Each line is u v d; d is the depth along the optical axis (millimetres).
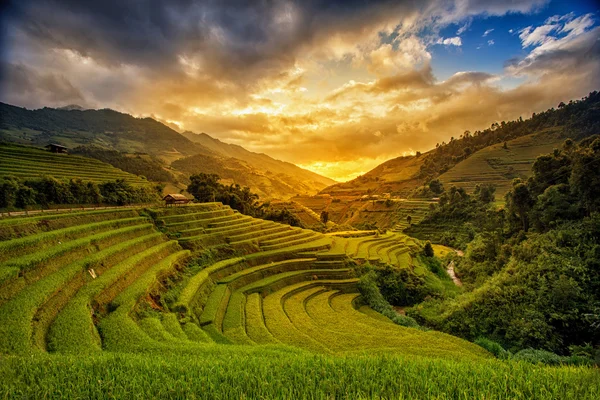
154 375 9898
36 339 16109
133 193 61781
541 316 28047
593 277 29312
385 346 25391
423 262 68688
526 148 152750
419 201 137125
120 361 11320
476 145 196250
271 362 11969
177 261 36250
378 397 8469
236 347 18609
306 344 25266
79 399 8258
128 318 21438
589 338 26297
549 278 31109
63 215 33562
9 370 9875
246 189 110812
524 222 51594
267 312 32469
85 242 28578
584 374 10469
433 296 47406
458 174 148250
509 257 45750
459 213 98812
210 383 9172
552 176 49688
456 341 28016
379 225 131000
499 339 29125
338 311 36312
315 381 9781
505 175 134250
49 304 19516
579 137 136375
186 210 54344
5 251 22375
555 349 25969
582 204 40531
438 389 9125
